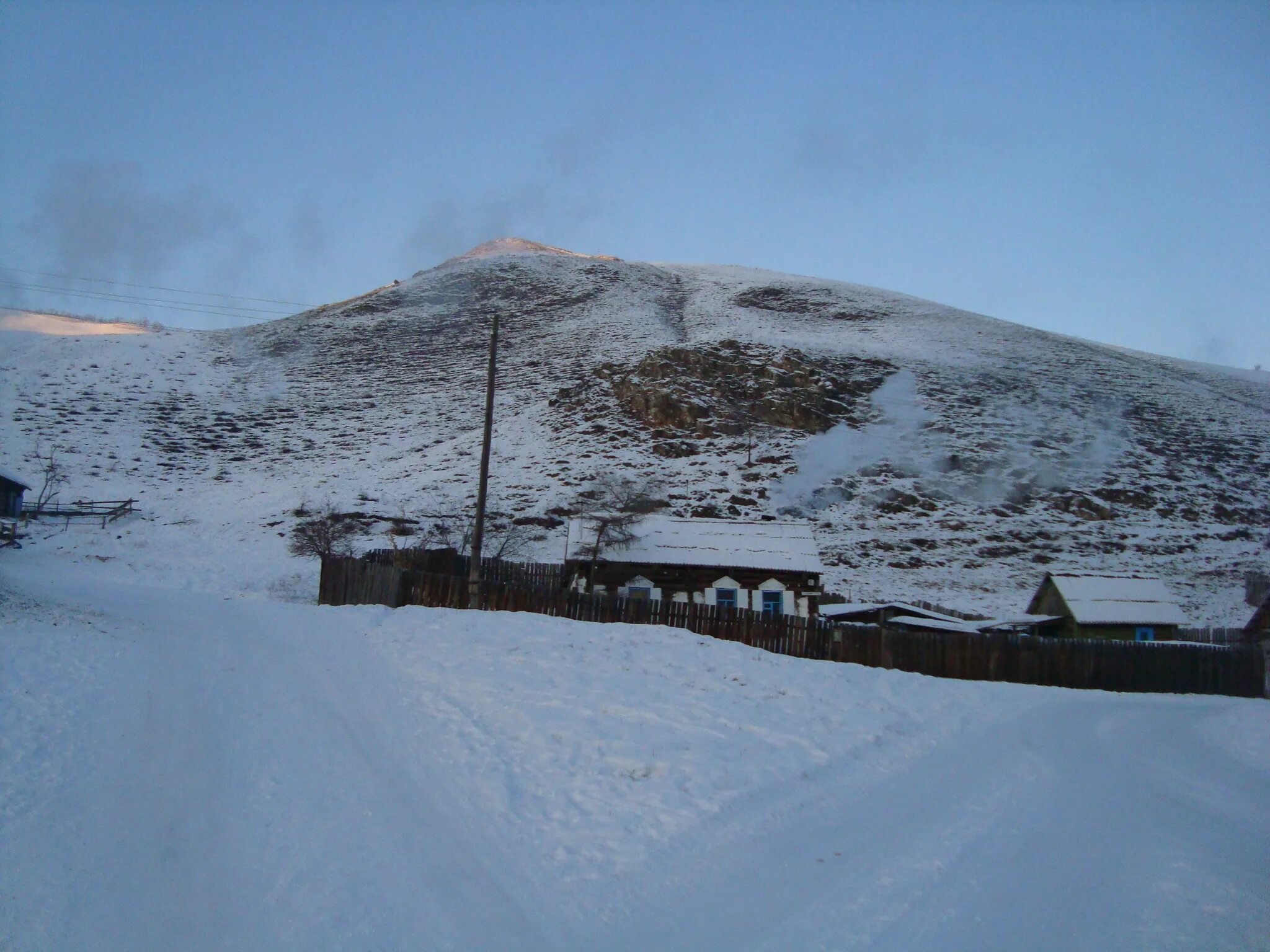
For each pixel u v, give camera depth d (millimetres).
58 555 36250
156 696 11367
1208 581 45531
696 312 106000
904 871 7340
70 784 8102
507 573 29906
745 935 5953
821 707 13094
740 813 8375
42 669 11828
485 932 5836
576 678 13070
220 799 8062
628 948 5691
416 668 13703
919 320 102000
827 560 45750
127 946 5504
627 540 28203
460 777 8828
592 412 65500
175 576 34062
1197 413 72812
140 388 73000
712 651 15945
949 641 21156
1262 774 12617
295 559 38562
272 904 6117
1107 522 52969
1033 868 7641
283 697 11844
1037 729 14414
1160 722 16812
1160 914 6758
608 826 7762
